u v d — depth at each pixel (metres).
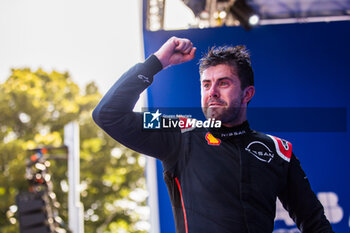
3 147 13.08
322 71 3.55
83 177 14.96
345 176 3.38
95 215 15.13
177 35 3.45
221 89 1.74
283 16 4.46
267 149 1.67
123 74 1.58
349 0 4.35
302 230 1.73
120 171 15.67
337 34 3.56
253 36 3.56
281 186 1.66
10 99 14.84
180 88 3.28
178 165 1.60
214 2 4.63
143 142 1.55
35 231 6.62
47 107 15.63
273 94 3.52
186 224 1.53
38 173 7.18
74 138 6.70
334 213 3.38
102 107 1.50
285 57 3.55
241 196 1.52
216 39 3.47
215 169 1.56
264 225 1.53
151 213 3.28
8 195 12.61
